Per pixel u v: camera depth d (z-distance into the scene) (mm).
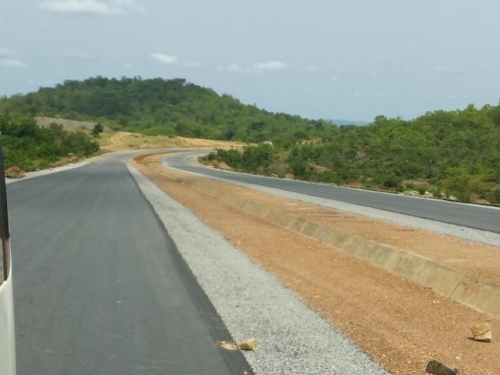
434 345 8195
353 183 55438
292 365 7094
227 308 9711
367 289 11844
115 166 75188
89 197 31141
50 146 85375
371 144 82500
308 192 38844
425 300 11086
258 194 35344
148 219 22125
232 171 78750
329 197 34781
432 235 18703
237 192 36469
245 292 10914
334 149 84062
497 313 10109
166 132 176250
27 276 11805
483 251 15648
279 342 7992
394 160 70562
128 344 7730
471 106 94812
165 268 13008
